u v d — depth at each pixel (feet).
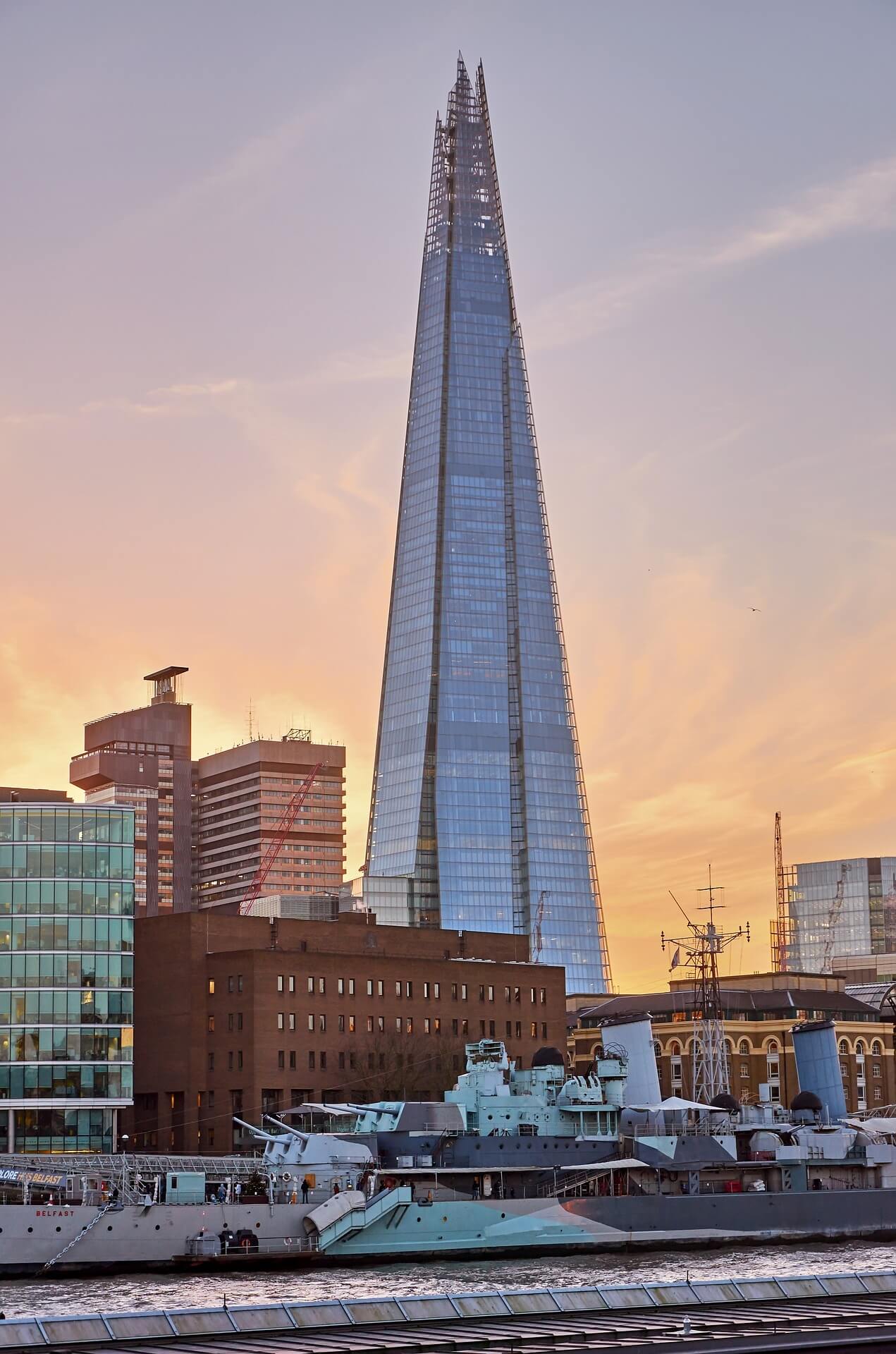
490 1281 354.95
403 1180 410.72
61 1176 389.39
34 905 594.24
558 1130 447.01
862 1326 248.32
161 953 643.86
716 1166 449.89
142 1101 642.22
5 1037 581.94
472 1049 465.47
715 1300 278.67
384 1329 249.75
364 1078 634.02
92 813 606.55
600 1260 402.93
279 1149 424.87
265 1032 620.08
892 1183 472.44
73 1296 335.26
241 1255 378.94
